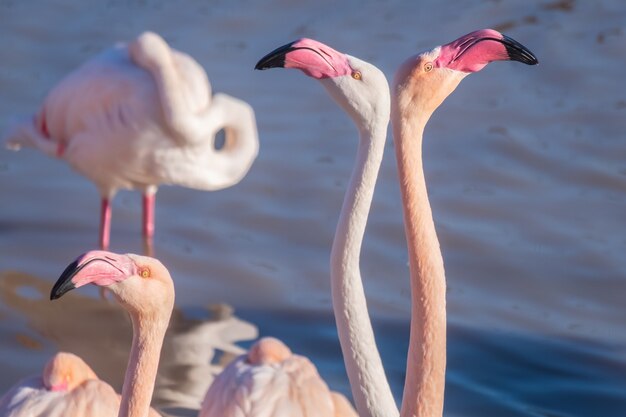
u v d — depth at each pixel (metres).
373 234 12.77
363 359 6.45
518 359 10.34
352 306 6.44
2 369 9.91
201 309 11.18
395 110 5.62
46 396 7.92
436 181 13.97
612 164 14.27
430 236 5.66
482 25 17.88
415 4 18.72
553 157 14.46
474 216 13.20
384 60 16.70
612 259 12.29
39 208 13.47
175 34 17.66
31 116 13.89
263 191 13.91
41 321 10.78
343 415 8.14
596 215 13.21
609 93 15.95
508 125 15.26
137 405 5.62
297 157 14.63
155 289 5.48
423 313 5.68
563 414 9.44
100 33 17.56
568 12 18.30
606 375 10.09
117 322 10.81
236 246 12.65
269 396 7.93
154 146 12.76
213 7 18.59
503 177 14.04
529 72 16.66
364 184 6.36
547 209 13.34
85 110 12.95
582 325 11.05
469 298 11.55
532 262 12.27
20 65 16.55
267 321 10.98
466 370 10.14
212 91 16.03
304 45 6.01
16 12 18.19
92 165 12.98
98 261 5.30
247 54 17.11
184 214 13.51
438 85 5.56
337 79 6.14
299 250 12.58
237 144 13.38
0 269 11.87
